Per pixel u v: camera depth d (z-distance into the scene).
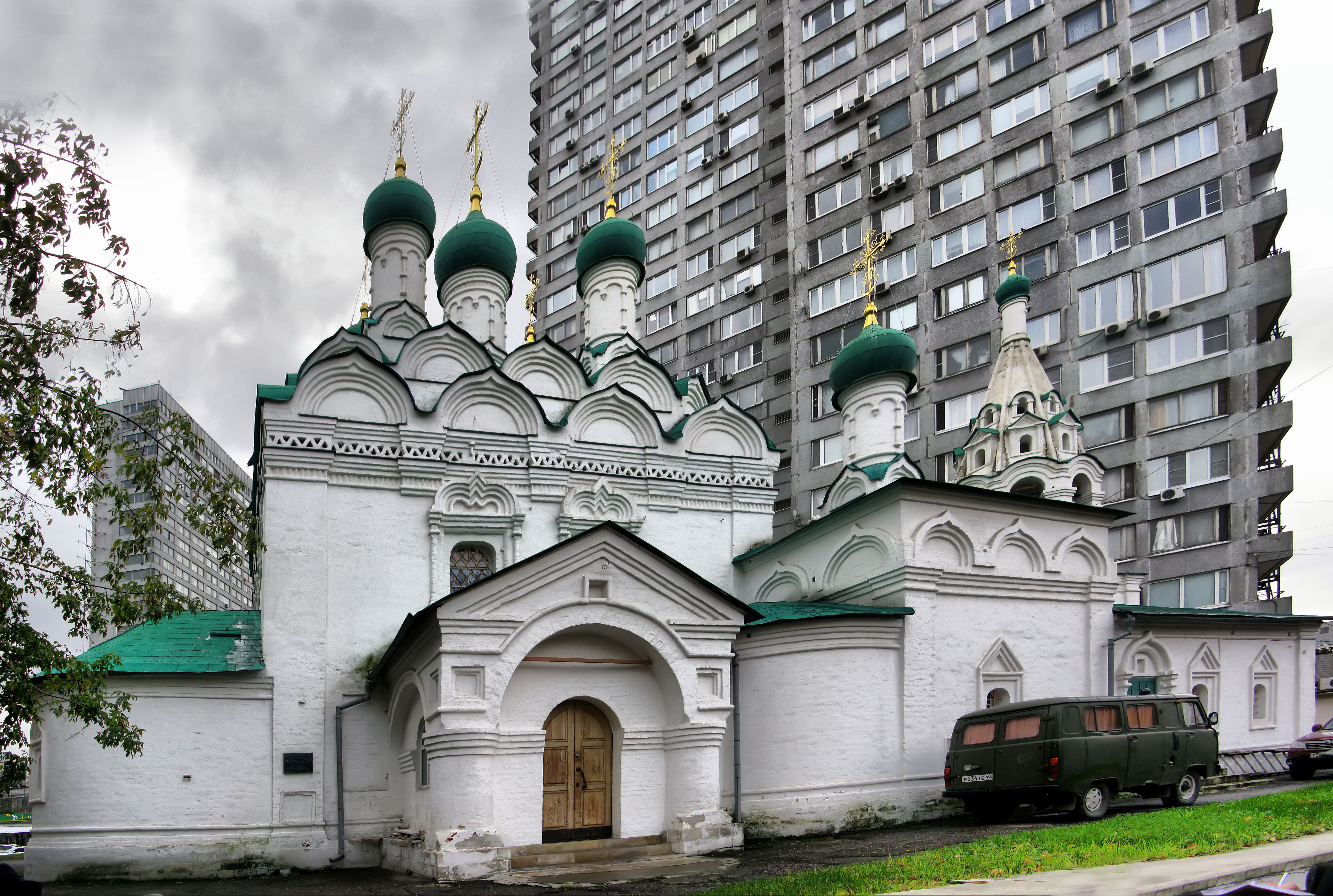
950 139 45.28
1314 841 11.68
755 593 23.91
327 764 18.72
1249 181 36.81
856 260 46.78
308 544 19.53
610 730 17.23
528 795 15.79
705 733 16.78
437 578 20.41
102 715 13.73
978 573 21.33
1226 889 8.38
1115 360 38.75
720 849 16.45
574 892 13.28
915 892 9.26
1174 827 12.91
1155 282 38.31
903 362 25.17
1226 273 36.66
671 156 58.06
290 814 18.28
